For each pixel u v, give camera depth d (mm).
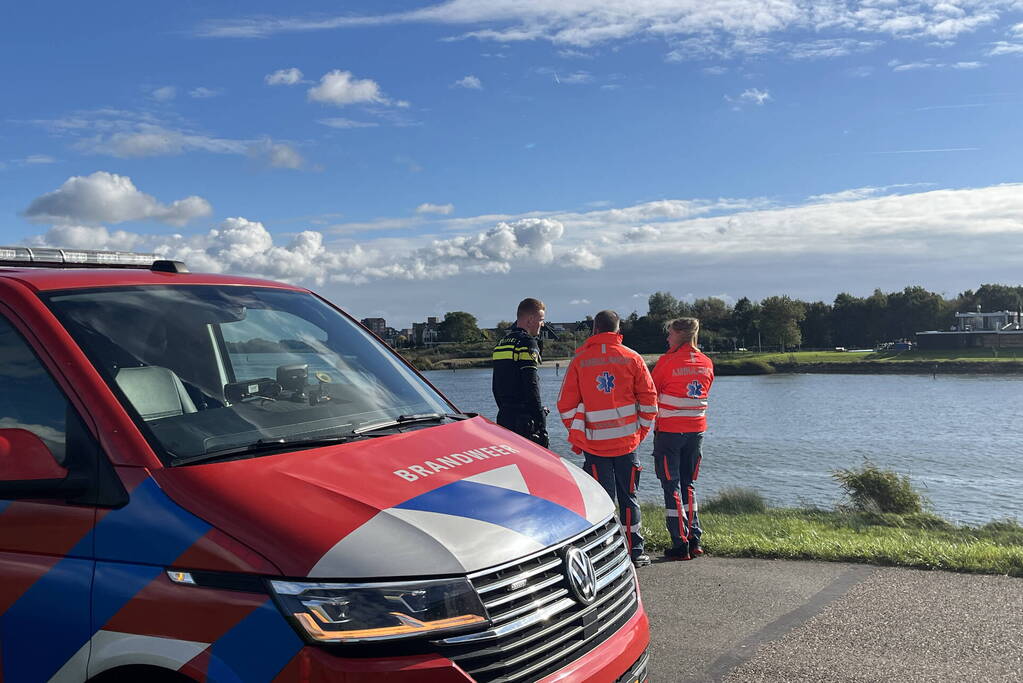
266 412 3051
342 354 3715
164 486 2451
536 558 2488
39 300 2936
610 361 6824
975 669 4379
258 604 2207
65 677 2408
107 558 2404
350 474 2596
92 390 2680
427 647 2215
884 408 99250
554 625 2443
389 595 2217
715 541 7504
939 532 9523
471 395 75625
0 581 2529
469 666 2244
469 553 2354
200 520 2354
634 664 2746
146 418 2707
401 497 2510
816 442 63750
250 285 3830
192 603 2262
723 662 4594
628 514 6852
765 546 7152
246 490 2426
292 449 2740
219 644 2215
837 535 8531
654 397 6875
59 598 2428
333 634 2164
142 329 3072
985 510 34375
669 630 5152
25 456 2510
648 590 6062
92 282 3191
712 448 59812
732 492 16359
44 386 2752
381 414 3338
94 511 2473
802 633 5004
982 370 183875
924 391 130125
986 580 5961
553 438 43312
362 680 2139
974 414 89750
